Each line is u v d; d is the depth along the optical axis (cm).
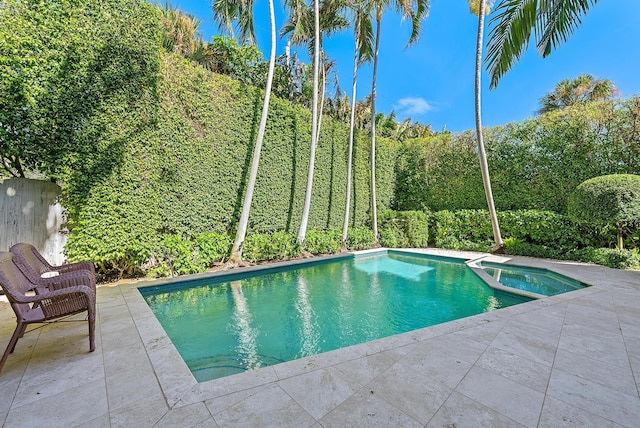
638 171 674
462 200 1002
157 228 517
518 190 870
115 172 450
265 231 727
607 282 460
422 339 251
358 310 418
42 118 393
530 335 260
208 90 613
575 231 694
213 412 159
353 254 821
